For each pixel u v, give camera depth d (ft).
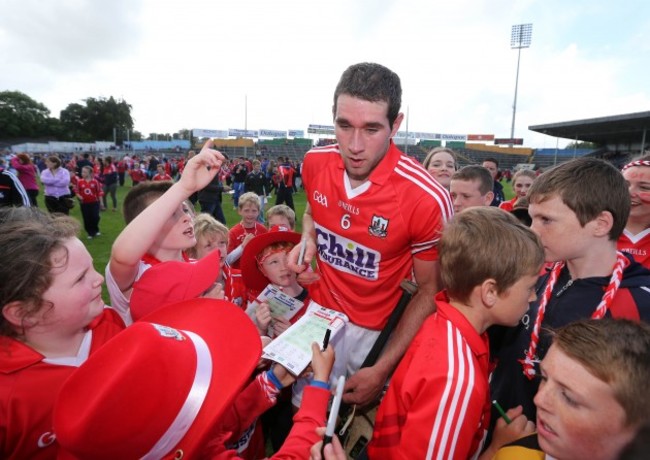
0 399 3.65
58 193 29.73
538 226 4.83
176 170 83.46
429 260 5.95
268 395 5.06
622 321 3.19
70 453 2.94
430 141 189.06
